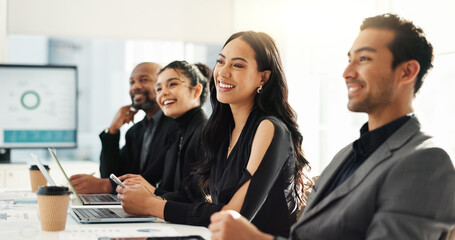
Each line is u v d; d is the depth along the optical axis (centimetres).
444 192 130
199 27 517
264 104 209
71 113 472
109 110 816
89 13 493
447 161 133
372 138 148
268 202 198
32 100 464
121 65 803
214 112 224
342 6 397
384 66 145
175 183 282
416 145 137
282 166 197
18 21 479
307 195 224
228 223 142
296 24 453
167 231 175
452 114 316
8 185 425
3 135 459
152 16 507
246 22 496
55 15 487
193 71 295
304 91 453
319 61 434
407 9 319
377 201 137
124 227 183
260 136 195
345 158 162
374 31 147
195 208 191
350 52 153
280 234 198
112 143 362
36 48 732
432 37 296
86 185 295
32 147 464
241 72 208
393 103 147
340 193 144
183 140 283
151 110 357
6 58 478
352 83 149
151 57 562
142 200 199
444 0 287
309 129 452
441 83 311
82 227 182
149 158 332
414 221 128
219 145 224
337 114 448
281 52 467
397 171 134
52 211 171
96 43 797
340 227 140
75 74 470
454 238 134
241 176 202
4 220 195
